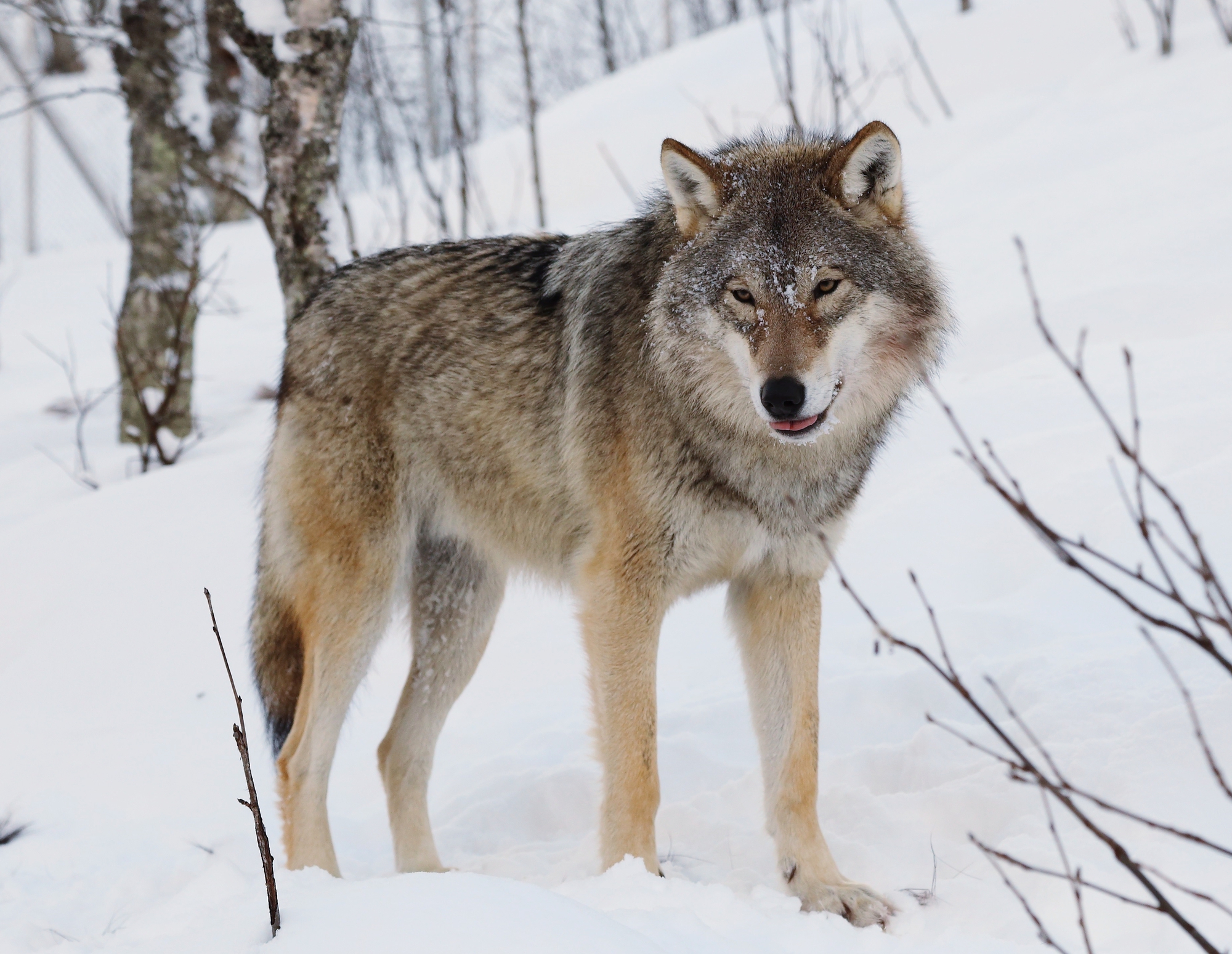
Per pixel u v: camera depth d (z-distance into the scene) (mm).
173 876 6996
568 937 4000
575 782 7895
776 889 6191
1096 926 5051
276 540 7895
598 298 7039
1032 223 14781
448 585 7969
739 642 6895
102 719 9719
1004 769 6551
